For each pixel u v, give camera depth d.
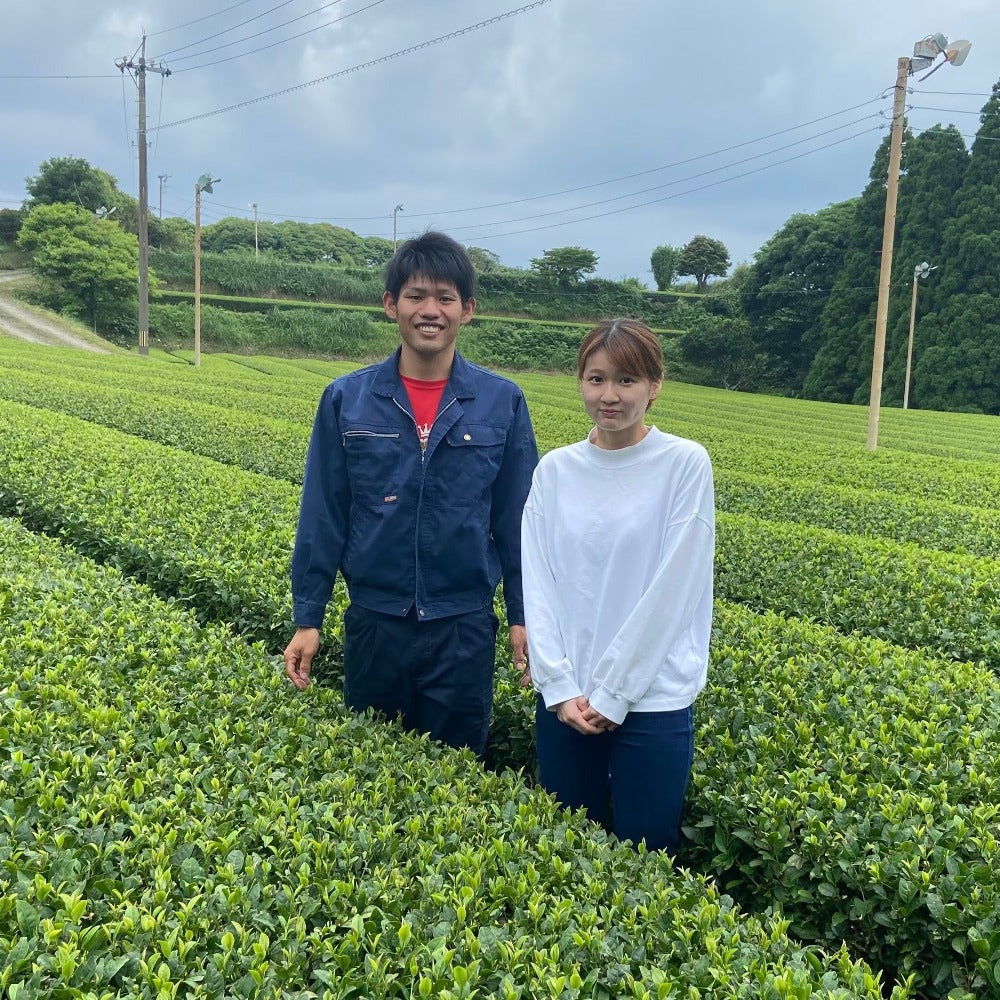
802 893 3.56
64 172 73.06
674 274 107.50
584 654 3.53
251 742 3.91
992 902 3.07
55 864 2.75
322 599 4.18
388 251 118.50
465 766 3.94
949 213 56.50
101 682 4.31
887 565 9.04
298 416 22.52
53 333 50.09
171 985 2.28
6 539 7.01
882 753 4.27
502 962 2.49
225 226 105.00
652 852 3.28
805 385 63.38
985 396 53.94
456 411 4.06
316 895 2.80
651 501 3.46
